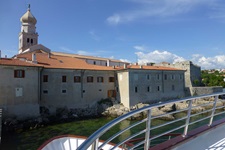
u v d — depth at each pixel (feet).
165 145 12.05
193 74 196.34
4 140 68.23
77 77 121.70
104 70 132.16
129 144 20.30
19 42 196.34
